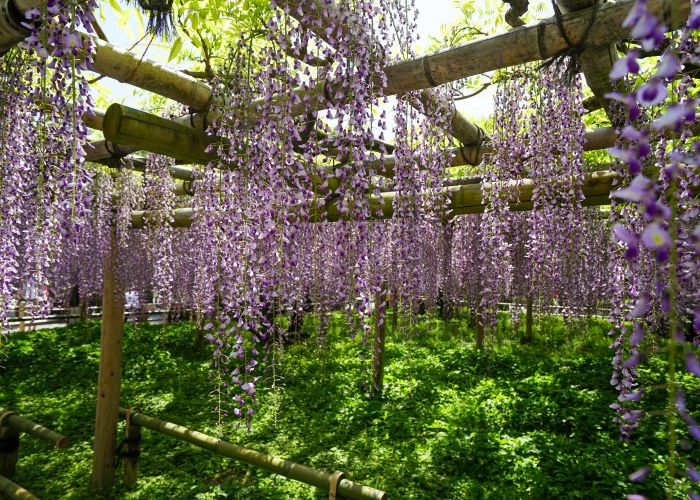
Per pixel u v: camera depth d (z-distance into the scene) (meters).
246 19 2.41
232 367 6.44
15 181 2.40
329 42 2.11
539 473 3.82
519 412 5.15
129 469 3.87
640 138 0.69
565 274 4.18
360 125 2.13
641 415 0.80
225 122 2.59
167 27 2.12
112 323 3.78
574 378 6.27
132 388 6.63
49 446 4.73
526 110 3.70
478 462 4.11
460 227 6.98
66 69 1.61
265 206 2.37
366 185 2.19
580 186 3.31
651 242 0.64
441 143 3.36
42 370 7.49
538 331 9.55
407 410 5.38
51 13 1.54
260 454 2.67
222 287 2.60
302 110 2.56
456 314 11.80
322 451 4.48
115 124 2.35
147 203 5.38
